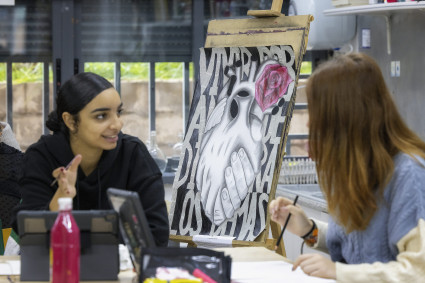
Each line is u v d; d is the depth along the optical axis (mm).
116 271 2021
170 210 3234
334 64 1954
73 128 2410
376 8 3799
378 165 1907
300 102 4969
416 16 3992
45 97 4820
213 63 3344
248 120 3203
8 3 4066
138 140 2602
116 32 4863
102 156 2500
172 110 4980
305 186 4324
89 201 2516
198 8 4883
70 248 1841
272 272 2098
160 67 4934
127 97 4938
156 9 4879
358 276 1879
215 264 1866
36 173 2473
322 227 2270
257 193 3084
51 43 4785
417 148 1948
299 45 3229
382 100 1940
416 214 1867
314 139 1974
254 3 4930
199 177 3223
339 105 1911
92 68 4871
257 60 3250
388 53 4277
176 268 1860
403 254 1869
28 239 2008
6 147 3238
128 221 1940
